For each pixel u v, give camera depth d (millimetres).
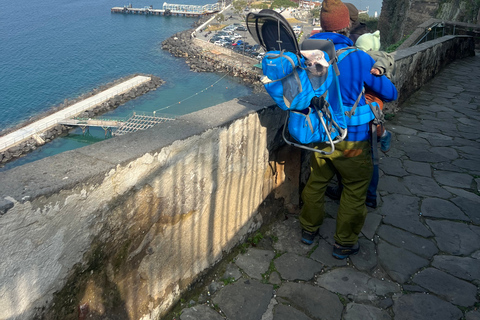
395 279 2752
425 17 21984
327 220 3385
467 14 19609
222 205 2658
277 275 2779
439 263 2902
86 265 1755
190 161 2205
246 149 2703
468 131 5465
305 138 2400
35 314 1561
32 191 1427
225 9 122750
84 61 77125
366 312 2477
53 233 1532
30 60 78000
